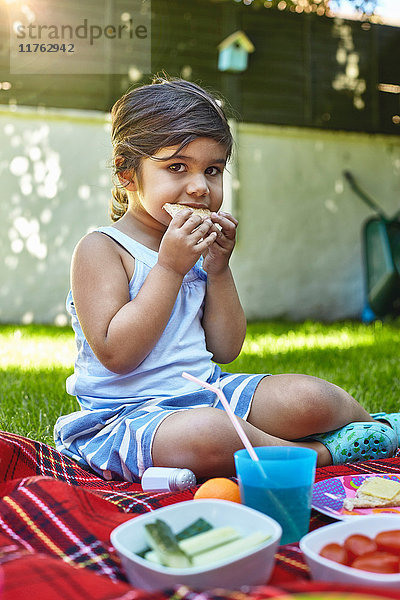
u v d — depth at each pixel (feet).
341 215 26.16
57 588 2.89
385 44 26.66
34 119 23.36
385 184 26.73
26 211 23.39
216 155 6.09
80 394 6.11
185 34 24.21
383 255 25.34
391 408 9.09
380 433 5.90
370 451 5.89
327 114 26.03
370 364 13.33
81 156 23.73
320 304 25.86
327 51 25.94
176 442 5.11
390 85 26.76
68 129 23.62
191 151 5.93
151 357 5.95
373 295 25.50
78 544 3.69
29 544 3.73
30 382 11.49
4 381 11.63
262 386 6.03
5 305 23.25
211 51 24.56
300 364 13.60
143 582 3.03
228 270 6.55
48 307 23.61
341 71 26.17
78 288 5.88
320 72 25.89
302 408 5.76
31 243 23.44
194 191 5.96
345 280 26.11
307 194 25.80
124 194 6.97
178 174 6.01
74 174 23.73
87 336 5.75
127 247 6.12
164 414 5.32
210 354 6.32
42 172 23.49
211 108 6.17
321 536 3.32
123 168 6.30
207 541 3.17
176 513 3.45
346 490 4.60
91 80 23.63
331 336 19.39
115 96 23.77
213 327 6.55
